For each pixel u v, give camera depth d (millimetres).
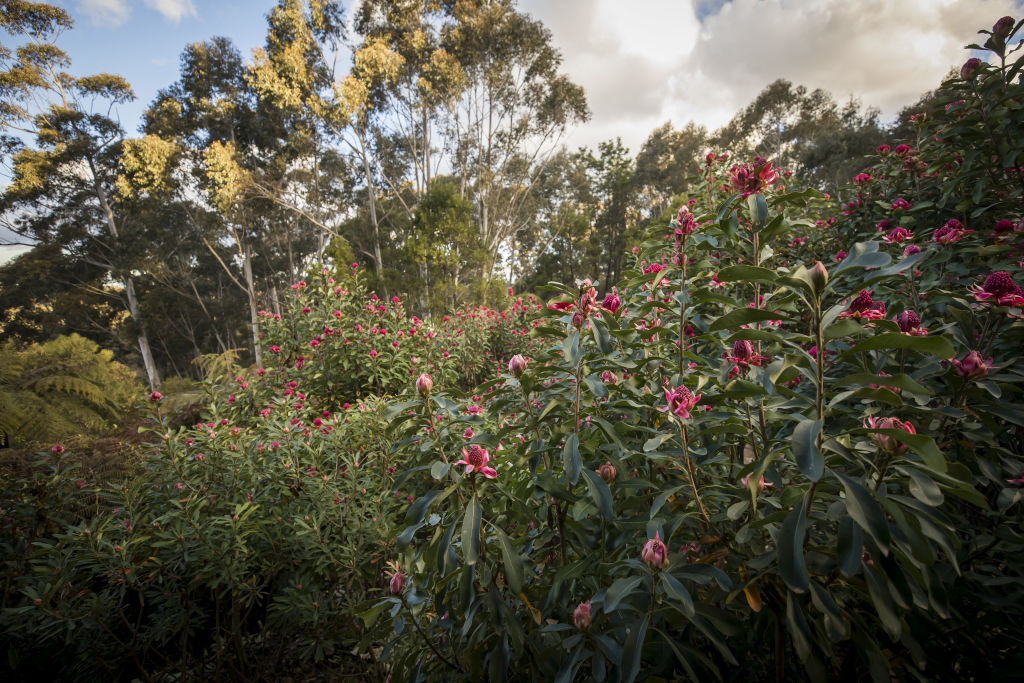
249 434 3373
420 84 20297
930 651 1269
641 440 1842
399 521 2986
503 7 20578
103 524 2236
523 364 1595
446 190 15344
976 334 1805
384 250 23609
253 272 31359
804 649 999
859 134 27172
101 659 2242
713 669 1132
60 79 25609
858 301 1501
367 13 21406
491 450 1992
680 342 1854
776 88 35219
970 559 1408
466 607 1340
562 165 33062
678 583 1069
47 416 6227
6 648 2182
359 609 1684
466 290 15047
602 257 35500
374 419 3334
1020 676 1107
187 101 26500
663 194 39594
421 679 1571
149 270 25703
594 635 1244
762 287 2527
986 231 2793
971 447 1504
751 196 1693
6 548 2350
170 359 30922
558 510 1587
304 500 2926
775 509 1306
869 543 1038
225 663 2648
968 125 2572
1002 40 2404
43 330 29672
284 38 20875
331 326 5977
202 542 2344
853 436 1493
